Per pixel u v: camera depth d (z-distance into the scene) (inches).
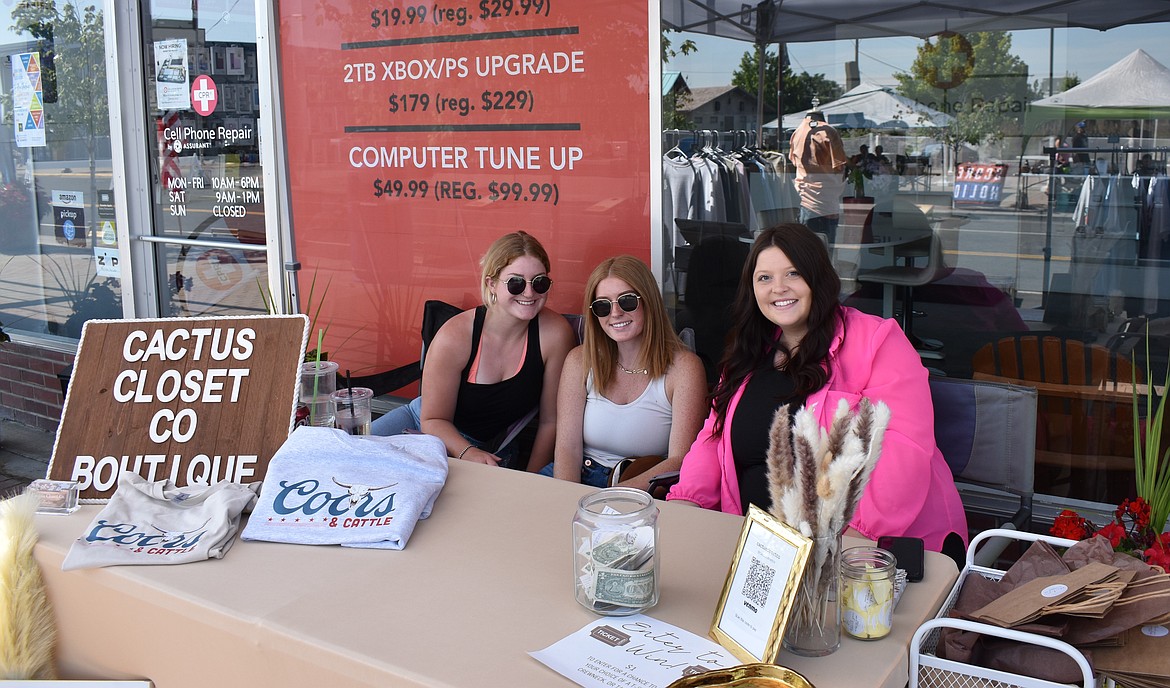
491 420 138.1
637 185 143.7
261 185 178.7
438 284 164.1
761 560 60.7
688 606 66.7
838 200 133.4
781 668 53.5
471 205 158.1
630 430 124.4
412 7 156.9
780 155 135.3
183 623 69.1
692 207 141.3
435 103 158.1
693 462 109.5
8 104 214.2
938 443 109.3
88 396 94.2
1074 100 119.1
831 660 59.7
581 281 151.1
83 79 200.5
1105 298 122.3
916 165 128.5
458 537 78.9
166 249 195.6
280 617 65.3
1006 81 122.0
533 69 148.3
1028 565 70.1
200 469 90.2
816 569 58.9
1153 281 119.5
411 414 140.3
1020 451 106.0
